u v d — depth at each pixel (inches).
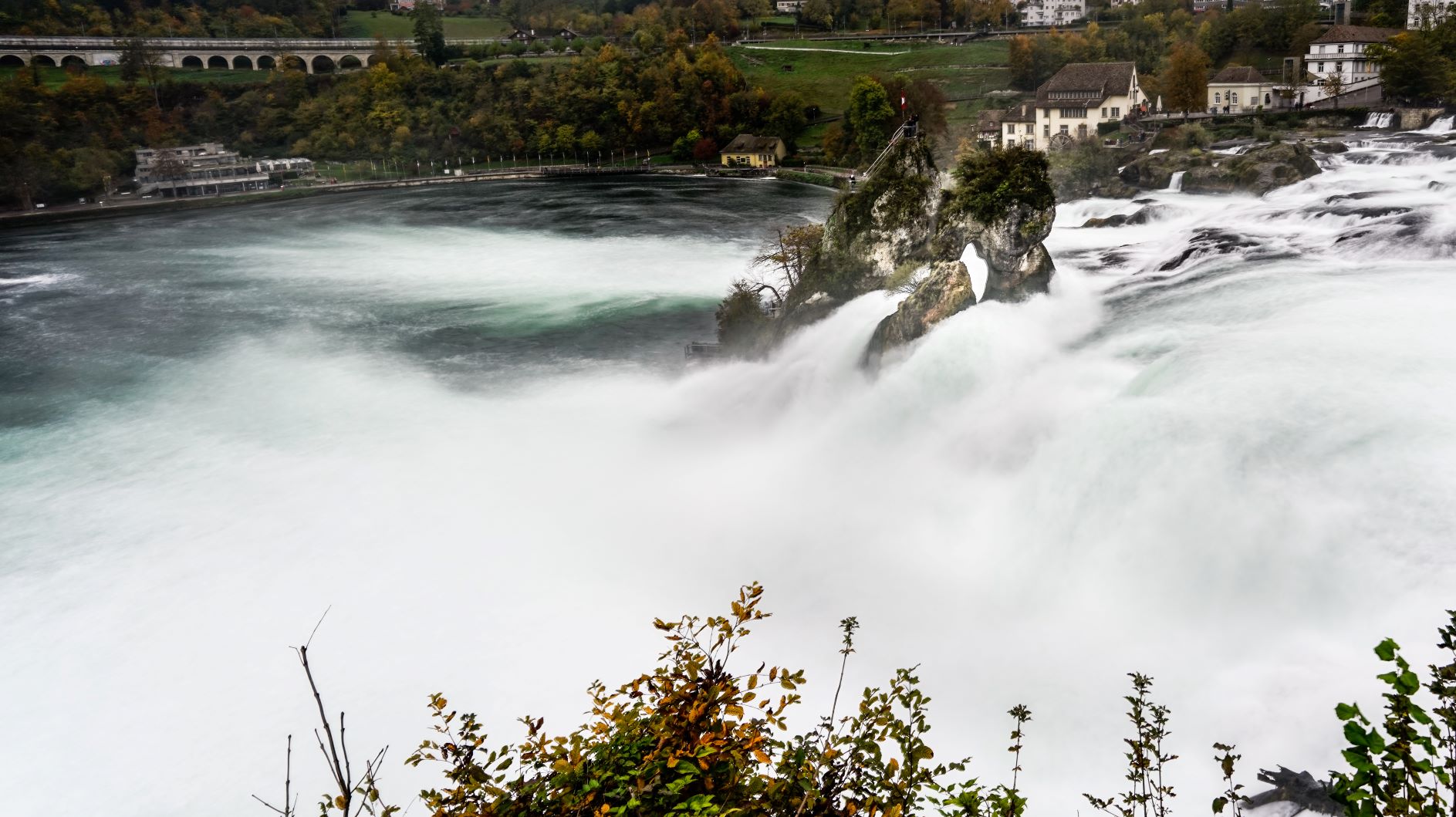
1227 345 1784.0
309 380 2886.3
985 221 2167.8
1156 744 1117.1
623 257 4566.9
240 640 1576.0
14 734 1391.5
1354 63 5610.2
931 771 446.6
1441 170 3339.1
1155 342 1958.7
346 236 5585.6
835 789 421.4
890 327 2178.9
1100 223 3430.1
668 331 3255.4
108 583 1760.6
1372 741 356.8
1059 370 1940.2
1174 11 7849.4
